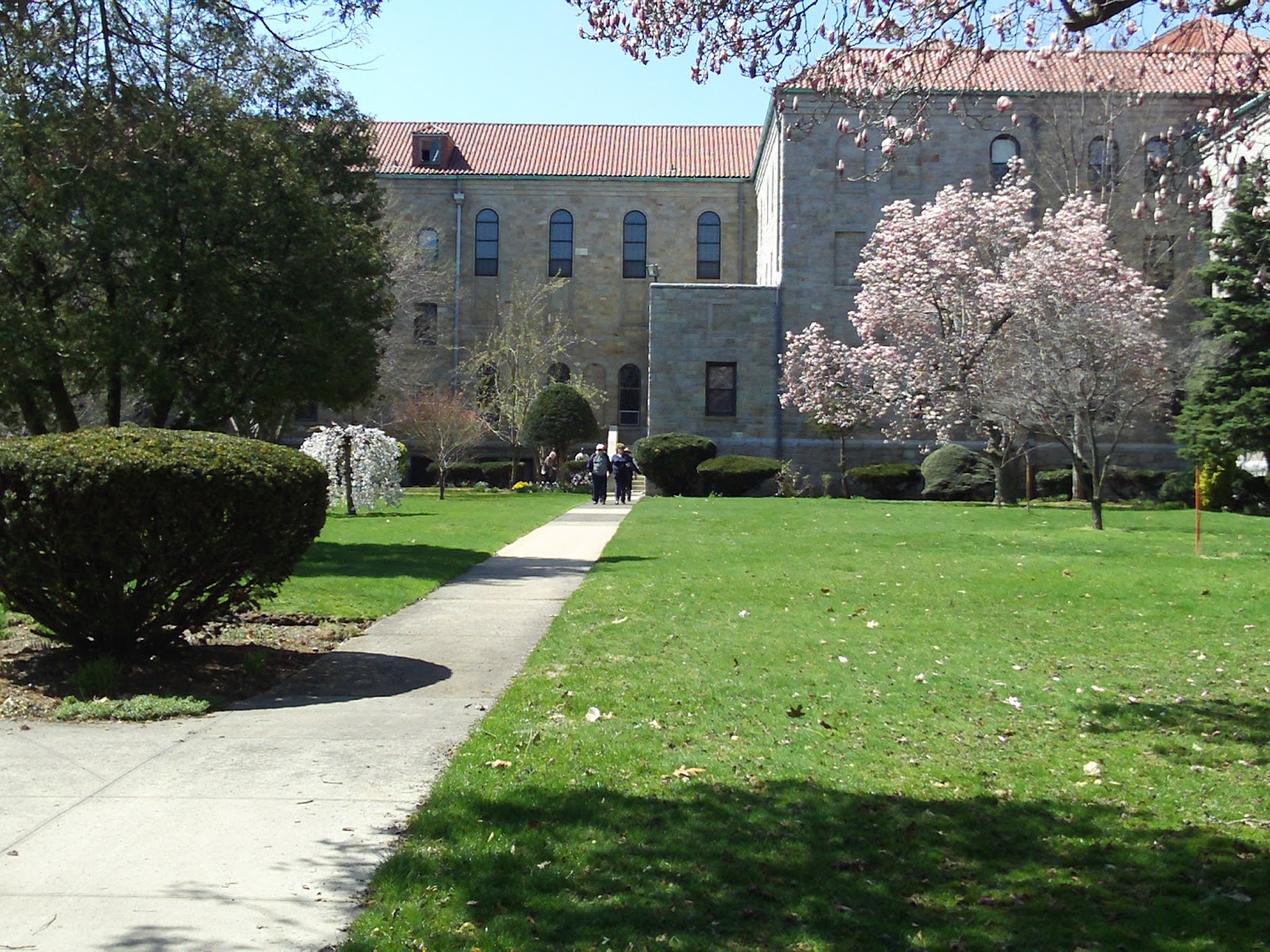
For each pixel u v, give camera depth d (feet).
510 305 176.04
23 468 29.12
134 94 36.81
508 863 18.17
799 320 143.64
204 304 58.90
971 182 122.42
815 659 34.58
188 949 15.21
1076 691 31.42
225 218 57.82
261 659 32.86
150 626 32.37
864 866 18.51
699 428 144.66
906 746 25.79
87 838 19.27
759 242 175.94
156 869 17.94
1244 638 39.52
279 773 23.04
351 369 69.26
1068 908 17.13
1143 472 128.77
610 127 192.85
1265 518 91.97
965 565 58.08
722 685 30.86
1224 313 105.40
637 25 31.50
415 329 176.04
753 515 93.04
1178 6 31.60
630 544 69.46
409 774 23.02
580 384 167.53
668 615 42.37
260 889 17.19
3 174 52.75
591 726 26.71
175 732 26.40
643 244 181.98
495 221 181.27
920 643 37.76
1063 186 125.90
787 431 144.15
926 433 141.08
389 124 192.13
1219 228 107.24
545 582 52.16
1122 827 20.76
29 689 30.42
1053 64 55.36
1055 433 81.51
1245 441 104.22
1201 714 29.35
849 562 59.57
